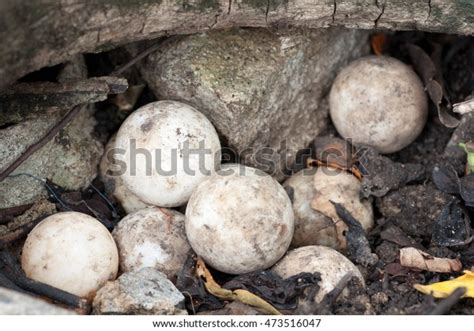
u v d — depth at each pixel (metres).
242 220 0.38
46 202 0.42
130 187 0.41
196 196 0.39
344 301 0.38
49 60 0.38
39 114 0.40
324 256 0.39
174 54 0.43
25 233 0.40
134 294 0.37
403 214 0.42
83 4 0.37
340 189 0.42
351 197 0.42
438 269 0.39
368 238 0.42
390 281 0.40
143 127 0.40
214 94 0.42
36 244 0.38
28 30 0.36
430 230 0.42
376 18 0.41
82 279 0.37
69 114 0.41
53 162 0.42
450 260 0.40
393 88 0.43
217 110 0.42
